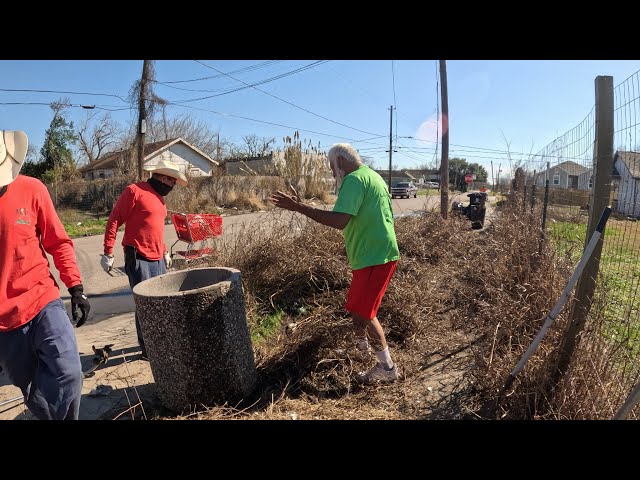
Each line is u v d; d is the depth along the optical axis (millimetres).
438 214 9266
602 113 2578
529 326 3631
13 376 2447
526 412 2760
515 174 12031
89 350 4312
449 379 3518
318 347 3705
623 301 4160
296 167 15398
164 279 3451
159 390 3061
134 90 18516
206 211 21109
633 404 2238
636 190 3939
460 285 5859
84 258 10508
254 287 5199
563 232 6191
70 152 36781
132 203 3770
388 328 4336
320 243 5949
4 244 2260
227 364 3010
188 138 48688
